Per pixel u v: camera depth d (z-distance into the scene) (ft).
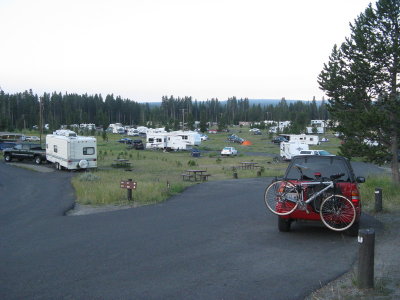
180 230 30.96
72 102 577.43
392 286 18.01
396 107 54.75
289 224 29.04
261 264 21.66
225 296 17.13
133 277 19.75
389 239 26.76
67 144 102.78
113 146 233.76
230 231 30.17
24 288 18.33
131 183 49.90
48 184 76.74
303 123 367.04
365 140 60.23
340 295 17.11
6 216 41.91
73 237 29.48
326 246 25.35
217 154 195.31
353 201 26.76
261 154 203.41
